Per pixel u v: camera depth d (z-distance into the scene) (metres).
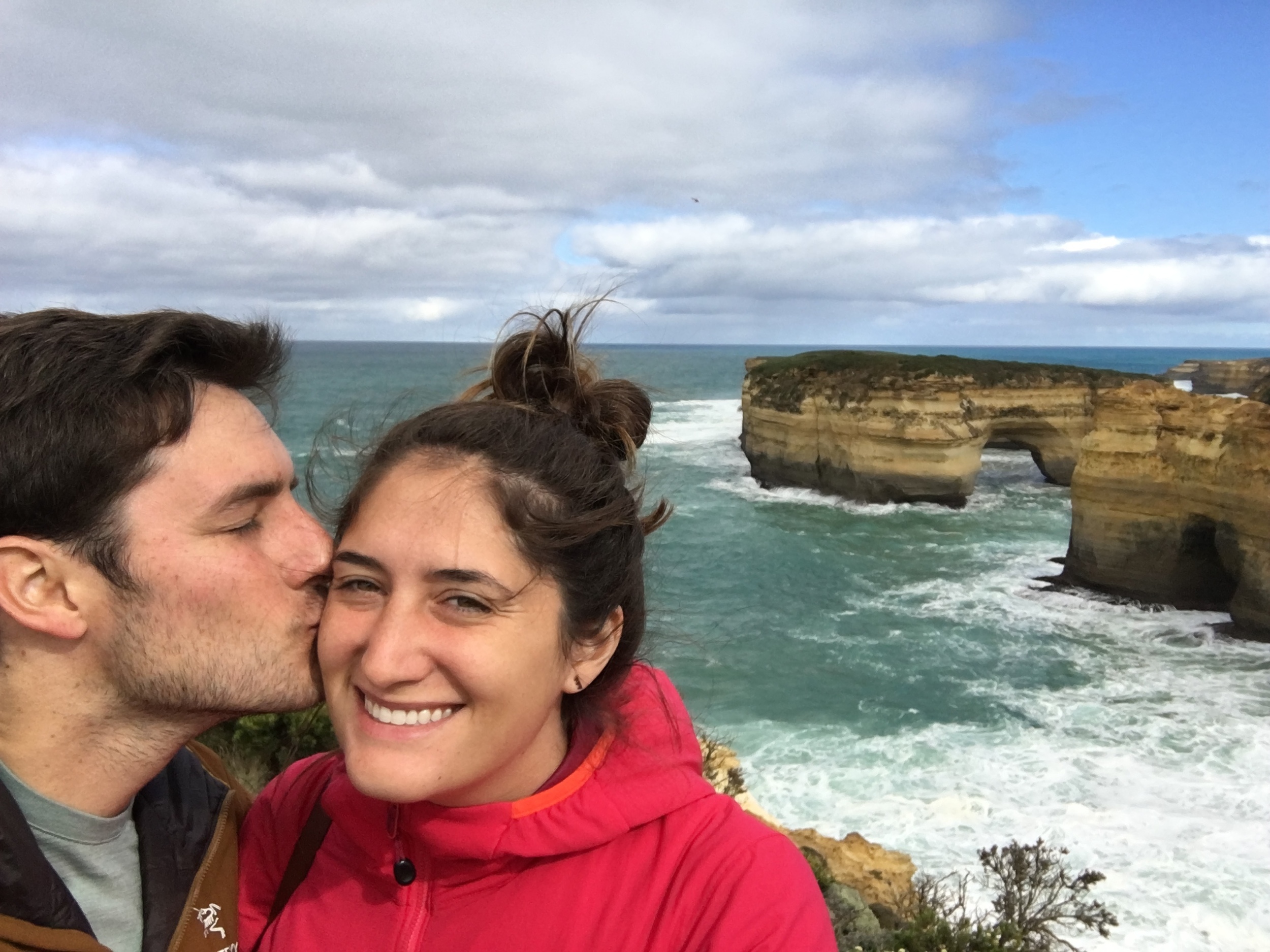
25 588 0.56
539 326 0.71
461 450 0.61
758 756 5.38
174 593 0.57
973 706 6.16
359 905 0.66
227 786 0.75
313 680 0.63
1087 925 3.19
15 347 0.55
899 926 3.19
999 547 11.65
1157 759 5.27
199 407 0.58
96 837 0.60
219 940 0.66
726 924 0.58
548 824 0.61
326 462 0.73
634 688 0.74
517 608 0.58
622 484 0.68
